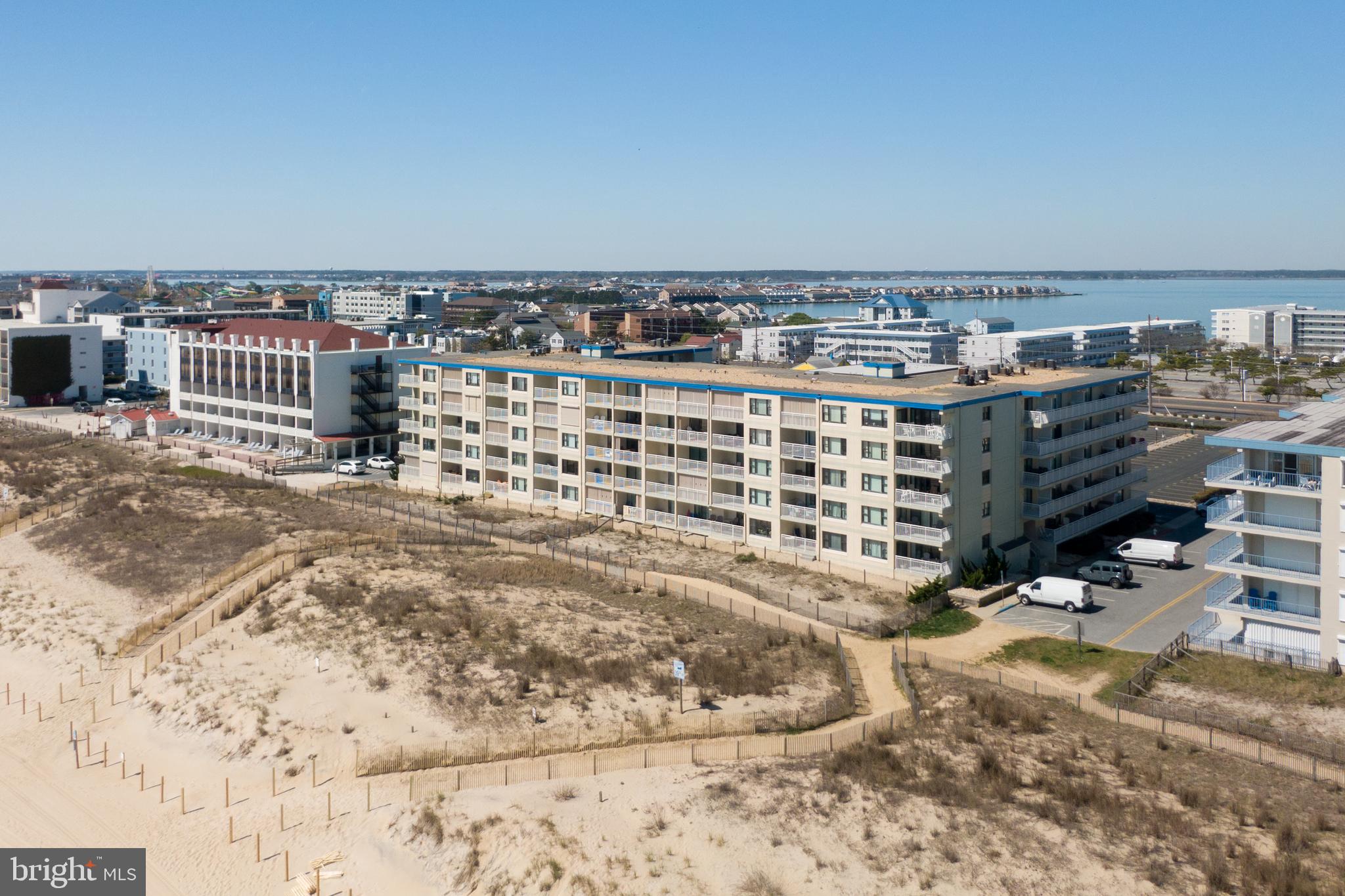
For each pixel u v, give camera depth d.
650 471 115.19
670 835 52.62
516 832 53.78
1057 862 48.56
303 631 81.06
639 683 73.12
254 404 166.62
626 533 114.56
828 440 99.88
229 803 60.34
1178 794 55.12
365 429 162.25
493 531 114.38
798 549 102.50
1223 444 73.88
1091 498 107.88
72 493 134.12
